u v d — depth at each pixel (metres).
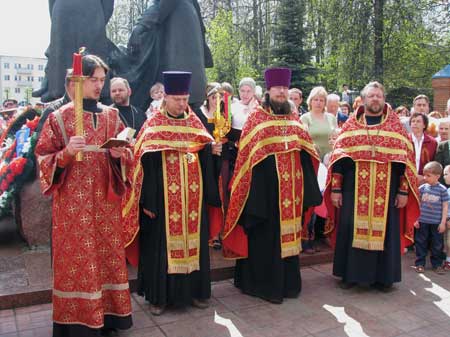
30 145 5.34
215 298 4.49
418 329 3.90
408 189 4.76
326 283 4.95
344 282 4.81
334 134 5.90
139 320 3.98
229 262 5.16
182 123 4.11
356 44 20.61
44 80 6.66
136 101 6.82
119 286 3.48
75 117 3.14
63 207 3.30
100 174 3.37
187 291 4.15
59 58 5.93
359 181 4.71
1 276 4.48
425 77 23.61
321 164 5.75
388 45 21.83
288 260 4.52
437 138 6.94
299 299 4.51
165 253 4.05
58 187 3.28
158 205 4.07
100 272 3.44
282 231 4.36
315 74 17.12
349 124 4.84
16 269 4.67
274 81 4.41
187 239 4.11
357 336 3.76
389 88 22.61
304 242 5.59
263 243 4.45
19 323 3.83
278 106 4.46
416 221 4.86
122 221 3.65
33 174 5.40
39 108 6.48
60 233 3.31
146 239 4.16
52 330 3.64
